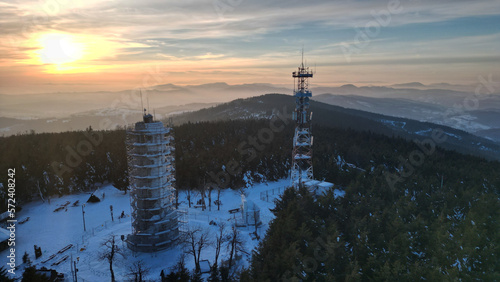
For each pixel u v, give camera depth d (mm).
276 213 70938
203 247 64312
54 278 53000
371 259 48781
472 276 47656
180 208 86625
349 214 65812
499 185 88938
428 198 76000
